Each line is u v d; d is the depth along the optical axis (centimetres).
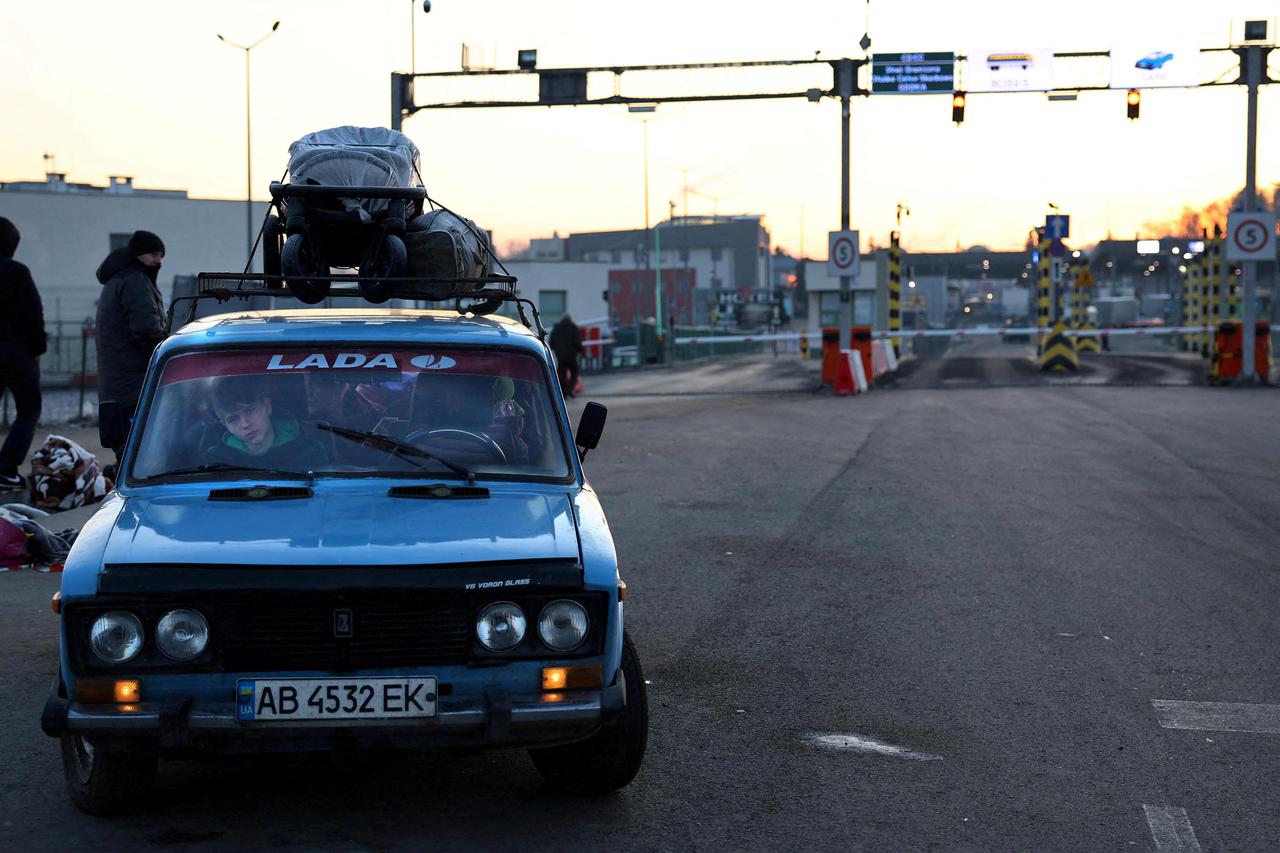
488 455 504
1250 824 466
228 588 409
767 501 1237
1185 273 5656
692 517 1144
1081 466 1498
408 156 729
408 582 414
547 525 456
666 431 1950
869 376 3094
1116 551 987
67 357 4459
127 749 409
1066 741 557
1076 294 5066
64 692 420
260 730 407
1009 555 972
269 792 488
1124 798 491
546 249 15112
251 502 467
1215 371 2986
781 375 3947
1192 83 2781
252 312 606
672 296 10719
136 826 452
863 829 459
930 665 675
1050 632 743
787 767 522
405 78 2894
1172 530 1078
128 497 477
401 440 502
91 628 408
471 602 420
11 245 1141
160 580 409
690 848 440
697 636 733
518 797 486
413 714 411
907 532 1069
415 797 484
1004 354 5544
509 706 414
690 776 511
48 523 1031
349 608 413
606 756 471
